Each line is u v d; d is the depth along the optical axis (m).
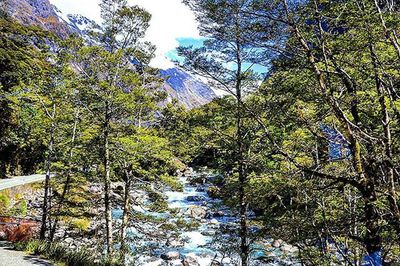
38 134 19.83
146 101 15.77
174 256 19.58
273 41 9.87
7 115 31.36
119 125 15.88
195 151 14.57
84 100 15.02
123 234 15.86
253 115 10.18
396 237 7.04
